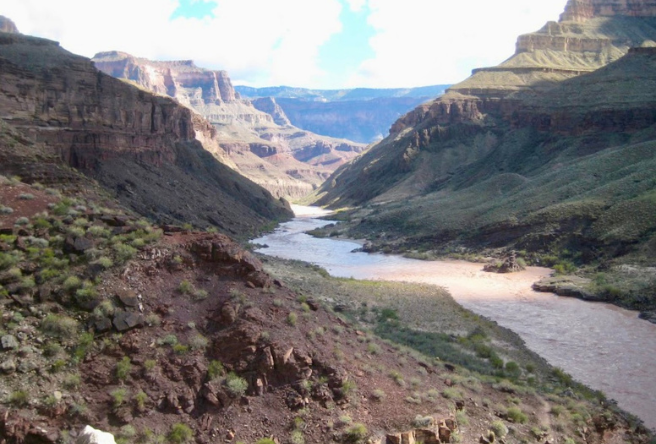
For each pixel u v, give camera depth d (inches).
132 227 1061.1
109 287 883.4
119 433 703.7
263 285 1004.6
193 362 820.0
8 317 798.5
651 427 1125.1
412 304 1924.2
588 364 1482.5
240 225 4333.2
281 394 818.2
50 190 1346.0
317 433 776.3
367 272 2834.6
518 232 3240.7
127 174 3688.5
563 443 956.6
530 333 1760.6
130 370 784.9
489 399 1034.1
